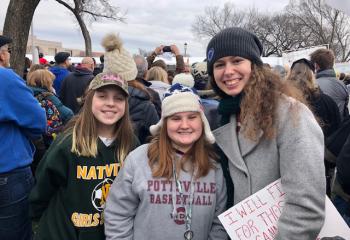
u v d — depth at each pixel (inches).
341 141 49.6
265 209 35.4
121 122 47.3
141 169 41.4
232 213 36.2
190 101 40.8
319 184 32.1
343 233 35.7
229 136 39.0
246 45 36.8
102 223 45.3
